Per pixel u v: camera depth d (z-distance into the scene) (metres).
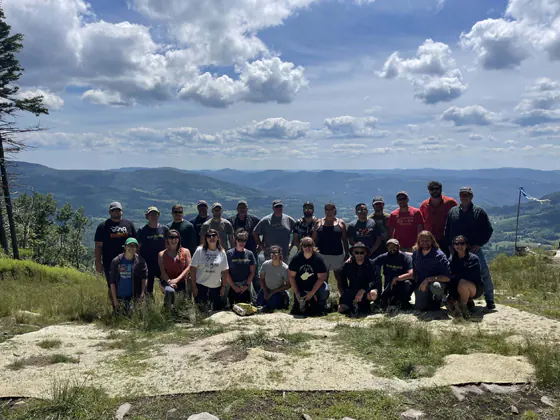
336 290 9.87
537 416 3.12
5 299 8.59
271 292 7.93
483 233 6.96
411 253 7.74
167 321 6.54
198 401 3.45
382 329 5.54
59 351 4.97
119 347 5.20
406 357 4.34
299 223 8.92
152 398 3.53
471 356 4.21
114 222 7.89
